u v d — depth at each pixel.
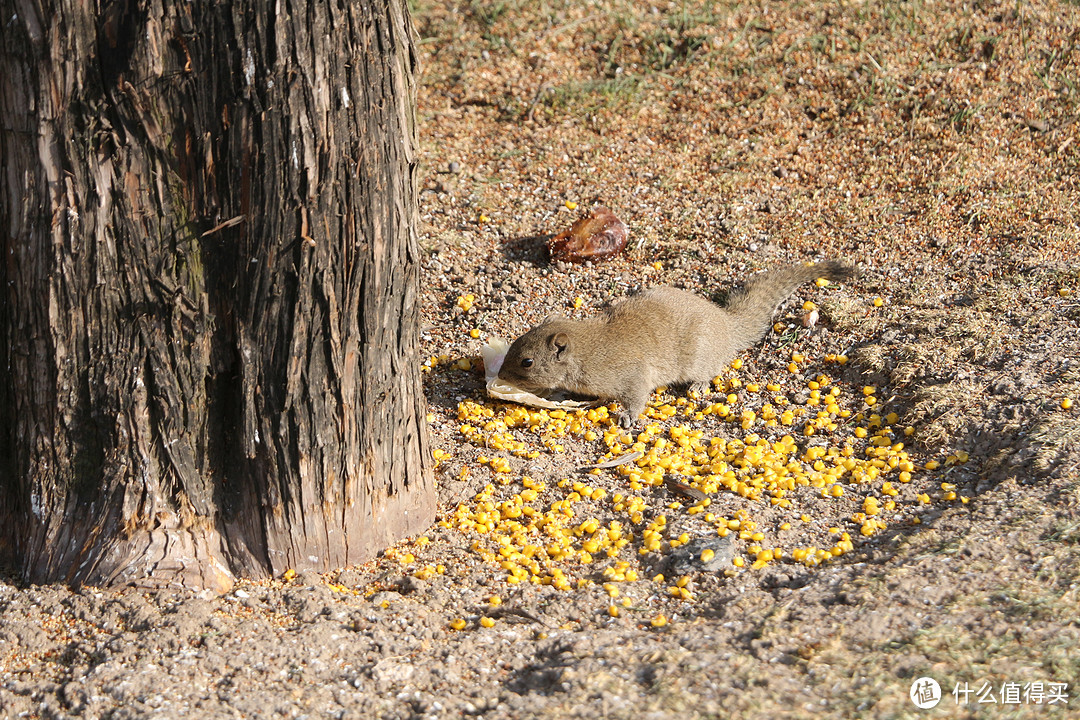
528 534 10.33
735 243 15.96
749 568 9.46
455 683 7.79
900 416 12.24
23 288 8.13
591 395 13.23
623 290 15.19
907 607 8.18
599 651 8.02
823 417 12.45
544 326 13.16
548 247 15.91
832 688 7.16
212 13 7.41
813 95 19.16
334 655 8.12
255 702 7.49
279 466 8.89
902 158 17.48
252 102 7.64
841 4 20.97
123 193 7.80
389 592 9.16
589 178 17.84
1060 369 12.01
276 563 9.17
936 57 19.44
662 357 13.09
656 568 9.66
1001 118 17.89
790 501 10.73
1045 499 9.68
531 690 7.62
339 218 8.22
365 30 7.93
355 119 8.03
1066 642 7.43
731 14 21.25
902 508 10.45
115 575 8.75
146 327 8.24
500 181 17.92
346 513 9.41
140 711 7.38
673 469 11.48
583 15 21.92
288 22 7.55
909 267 15.01
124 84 7.49
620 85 20.02
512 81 20.56
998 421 11.41
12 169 7.80
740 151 18.20
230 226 8.02
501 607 8.98
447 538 10.11
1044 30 19.50
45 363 8.34
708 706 7.05
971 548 8.97
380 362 9.15
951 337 13.10
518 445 12.12
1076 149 17.00
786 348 13.84
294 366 8.53
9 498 9.13
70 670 8.00
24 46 7.37
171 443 8.63
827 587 8.79
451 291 15.32
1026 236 15.21
